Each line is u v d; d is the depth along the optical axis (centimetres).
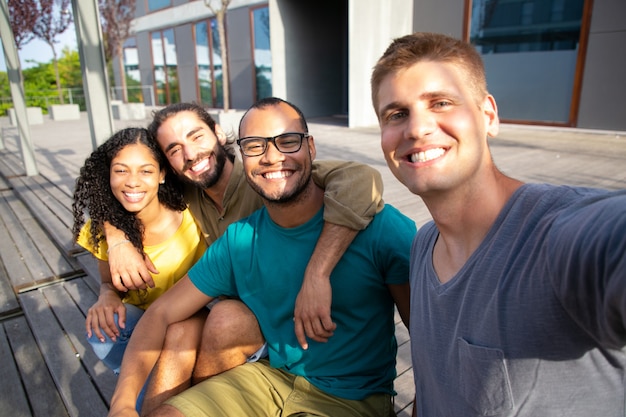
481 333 82
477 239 89
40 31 1641
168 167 182
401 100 89
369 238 135
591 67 780
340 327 138
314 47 1325
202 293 152
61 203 516
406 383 195
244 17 1373
